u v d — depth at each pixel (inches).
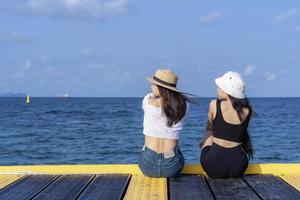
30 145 1032.8
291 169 256.8
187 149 916.6
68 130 1350.9
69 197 209.2
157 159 239.5
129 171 258.7
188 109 244.4
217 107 239.0
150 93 248.4
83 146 1011.9
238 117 236.5
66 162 818.2
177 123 241.3
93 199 205.5
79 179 244.5
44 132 1298.0
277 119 1803.6
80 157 869.2
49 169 259.6
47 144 1048.8
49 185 232.1
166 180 241.4
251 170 256.1
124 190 222.2
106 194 213.6
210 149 244.1
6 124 1547.7
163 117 239.9
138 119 1763.0
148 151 241.3
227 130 238.1
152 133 240.8
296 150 930.1
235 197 208.8
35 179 245.4
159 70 245.9
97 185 231.0
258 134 1225.4
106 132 1296.8
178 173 247.1
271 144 1018.7
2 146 1016.9
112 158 853.8
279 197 208.1
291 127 1429.6
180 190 221.0
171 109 237.9
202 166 247.1
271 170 256.5
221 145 240.5
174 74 243.1
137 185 231.1
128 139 1129.4
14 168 259.1
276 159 824.3
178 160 242.1
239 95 237.0
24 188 226.1
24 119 1765.5
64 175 254.5
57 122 1622.8
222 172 240.2
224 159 238.8
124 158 851.4
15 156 888.3
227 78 239.3
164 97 239.3
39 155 897.5
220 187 226.7
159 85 240.4
